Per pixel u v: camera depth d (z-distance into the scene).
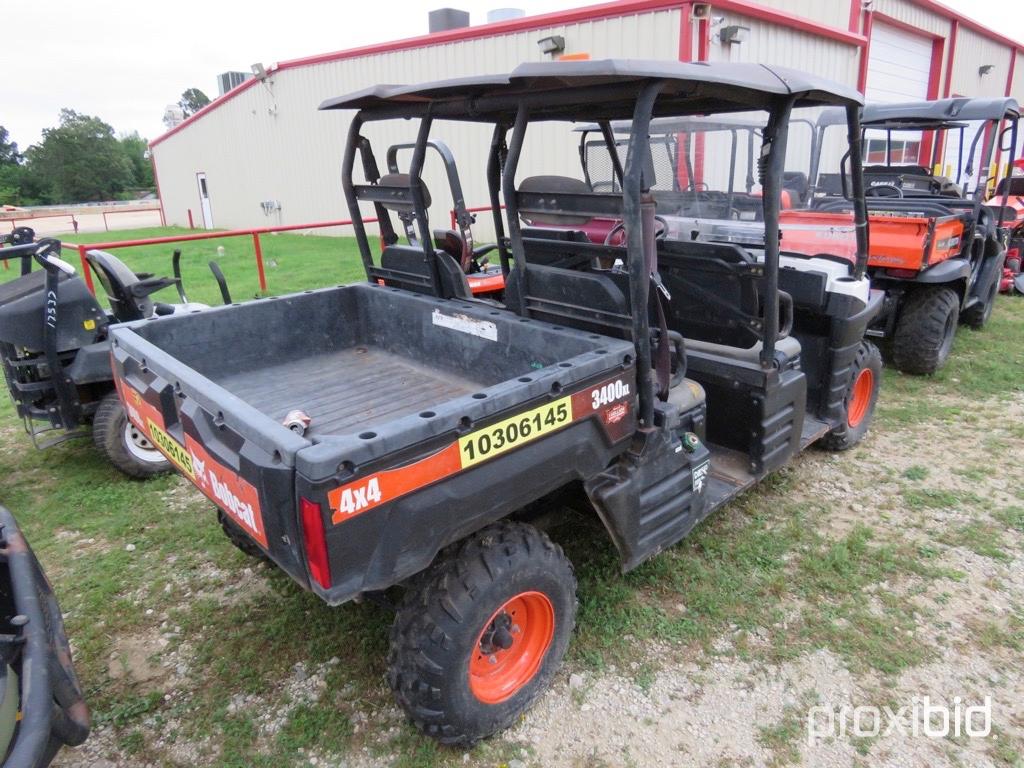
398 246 3.23
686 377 3.15
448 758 2.18
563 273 2.51
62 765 2.20
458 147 11.76
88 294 3.82
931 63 14.80
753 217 4.77
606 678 2.48
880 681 2.46
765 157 2.55
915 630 2.69
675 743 2.23
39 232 20.17
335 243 14.70
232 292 9.04
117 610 2.91
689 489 2.63
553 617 2.32
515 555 2.12
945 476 3.87
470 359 2.94
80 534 3.50
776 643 2.63
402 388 3.01
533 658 2.33
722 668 2.52
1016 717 2.30
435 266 3.05
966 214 5.62
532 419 2.00
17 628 1.69
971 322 6.71
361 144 3.15
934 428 4.51
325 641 2.68
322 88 14.48
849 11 11.12
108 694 2.48
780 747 2.21
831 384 3.69
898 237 5.03
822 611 2.80
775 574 3.02
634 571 3.02
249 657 2.62
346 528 1.66
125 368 2.61
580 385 2.12
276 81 15.54
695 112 3.13
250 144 17.19
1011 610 2.80
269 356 3.19
